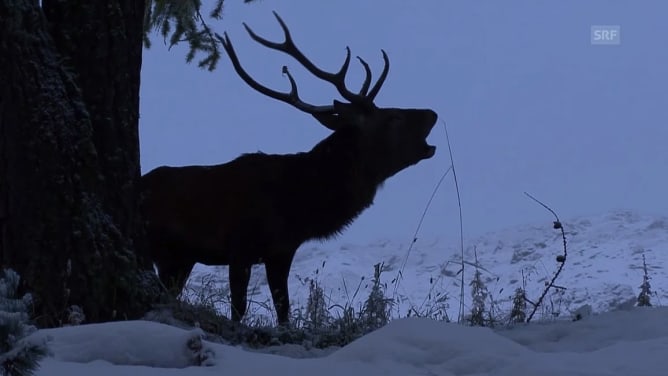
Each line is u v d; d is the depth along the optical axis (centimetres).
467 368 821
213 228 1708
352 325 1359
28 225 1254
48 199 1262
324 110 1789
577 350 1052
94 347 802
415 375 800
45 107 1275
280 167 1730
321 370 800
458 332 888
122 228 1341
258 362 814
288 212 1709
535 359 822
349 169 1747
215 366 797
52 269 1256
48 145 1266
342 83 1789
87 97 1343
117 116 1359
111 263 1300
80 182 1290
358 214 1778
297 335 1341
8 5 1268
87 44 1351
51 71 1295
